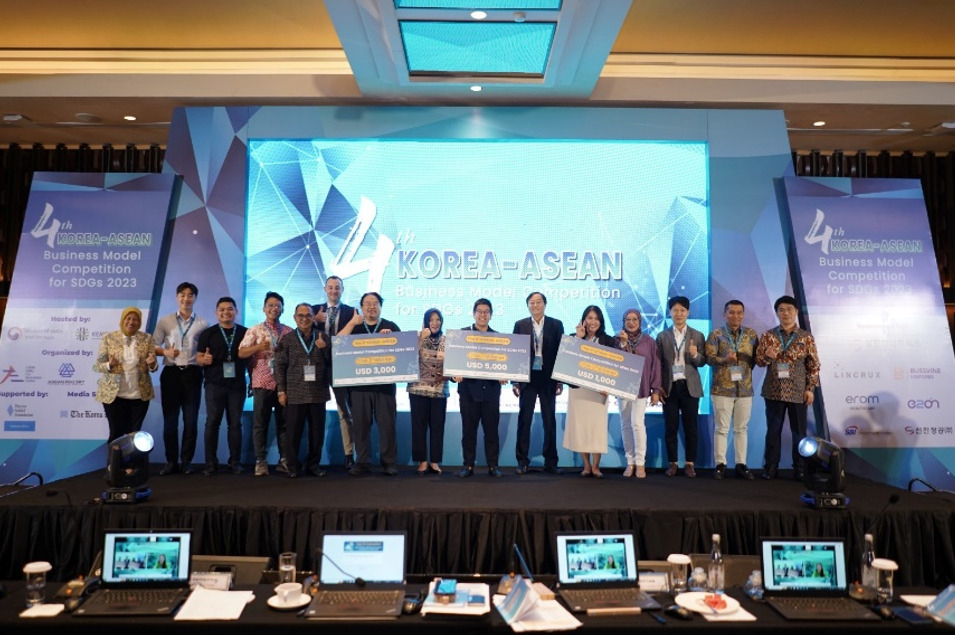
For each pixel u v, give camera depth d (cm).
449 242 705
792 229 697
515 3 499
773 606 321
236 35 664
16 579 474
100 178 702
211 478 586
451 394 693
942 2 587
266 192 706
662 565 373
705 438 685
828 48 684
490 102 704
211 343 605
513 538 473
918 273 698
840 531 482
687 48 686
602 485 569
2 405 672
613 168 711
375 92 678
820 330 684
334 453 679
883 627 304
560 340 617
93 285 685
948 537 487
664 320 702
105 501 484
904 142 838
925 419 679
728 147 709
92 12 616
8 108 728
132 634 304
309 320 595
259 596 336
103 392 583
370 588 338
